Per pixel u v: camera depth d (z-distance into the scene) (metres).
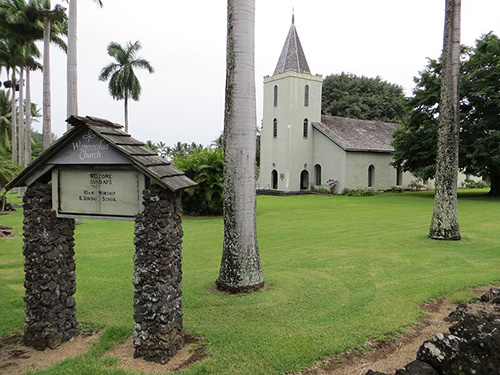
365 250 10.18
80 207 4.80
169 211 4.43
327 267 8.49
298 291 6.86
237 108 6.85
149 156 4.65
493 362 3.48
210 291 6.91
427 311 5.91
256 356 4.52
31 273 4.79
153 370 4.26
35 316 4.82
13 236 12.58
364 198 28.22
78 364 4.38
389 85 52.03
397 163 30.58
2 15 25.38
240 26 6.77
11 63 33.25
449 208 11.45
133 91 36.88
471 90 25.34
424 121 27.45
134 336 4.52
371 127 39.75
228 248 6.95
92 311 5.99
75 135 4.67
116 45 36.25
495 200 24.53
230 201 6.93
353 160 33.69
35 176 4.76
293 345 4.76
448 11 11.20
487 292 6.37
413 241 11.31
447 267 8.39
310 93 35.78
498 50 24.62
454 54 11.20
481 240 11.36
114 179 4.66
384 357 4.54
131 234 12.90
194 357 4.54
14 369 4.33
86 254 9.88
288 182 34.62
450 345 3.79
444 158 11.45
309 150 35.84
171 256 4.48
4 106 51.47
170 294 4.47
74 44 16.28
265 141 37.31
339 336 5.00
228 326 5.37
